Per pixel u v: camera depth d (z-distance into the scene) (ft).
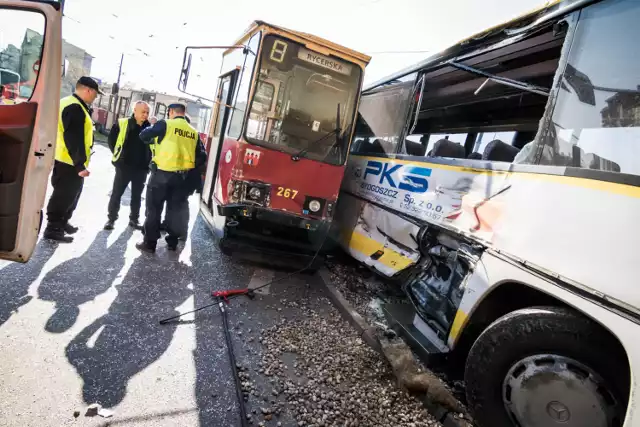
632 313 5.70
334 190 15.43
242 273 15.24
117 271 12.91
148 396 7.45
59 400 6.87
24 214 8.32
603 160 6.98
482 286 8.51
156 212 14.92
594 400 6.22
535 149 8.32
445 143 13.32
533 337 6.86
